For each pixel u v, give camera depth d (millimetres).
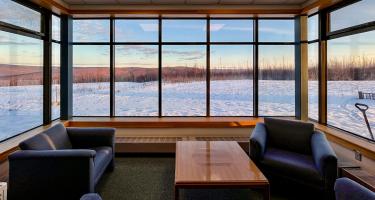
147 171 3623
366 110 3494
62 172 2451
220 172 2443
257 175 2375
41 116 4289
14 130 3633
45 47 4289
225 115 5039
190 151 3135
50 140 2957
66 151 2498
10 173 2404
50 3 3922
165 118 4859
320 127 4203
